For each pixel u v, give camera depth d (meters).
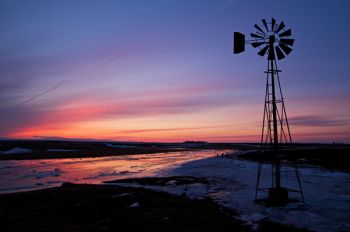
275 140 18.75
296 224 14.31
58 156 90.06
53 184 33.41
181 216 16.34
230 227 14.22
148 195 22.78
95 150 129.38
